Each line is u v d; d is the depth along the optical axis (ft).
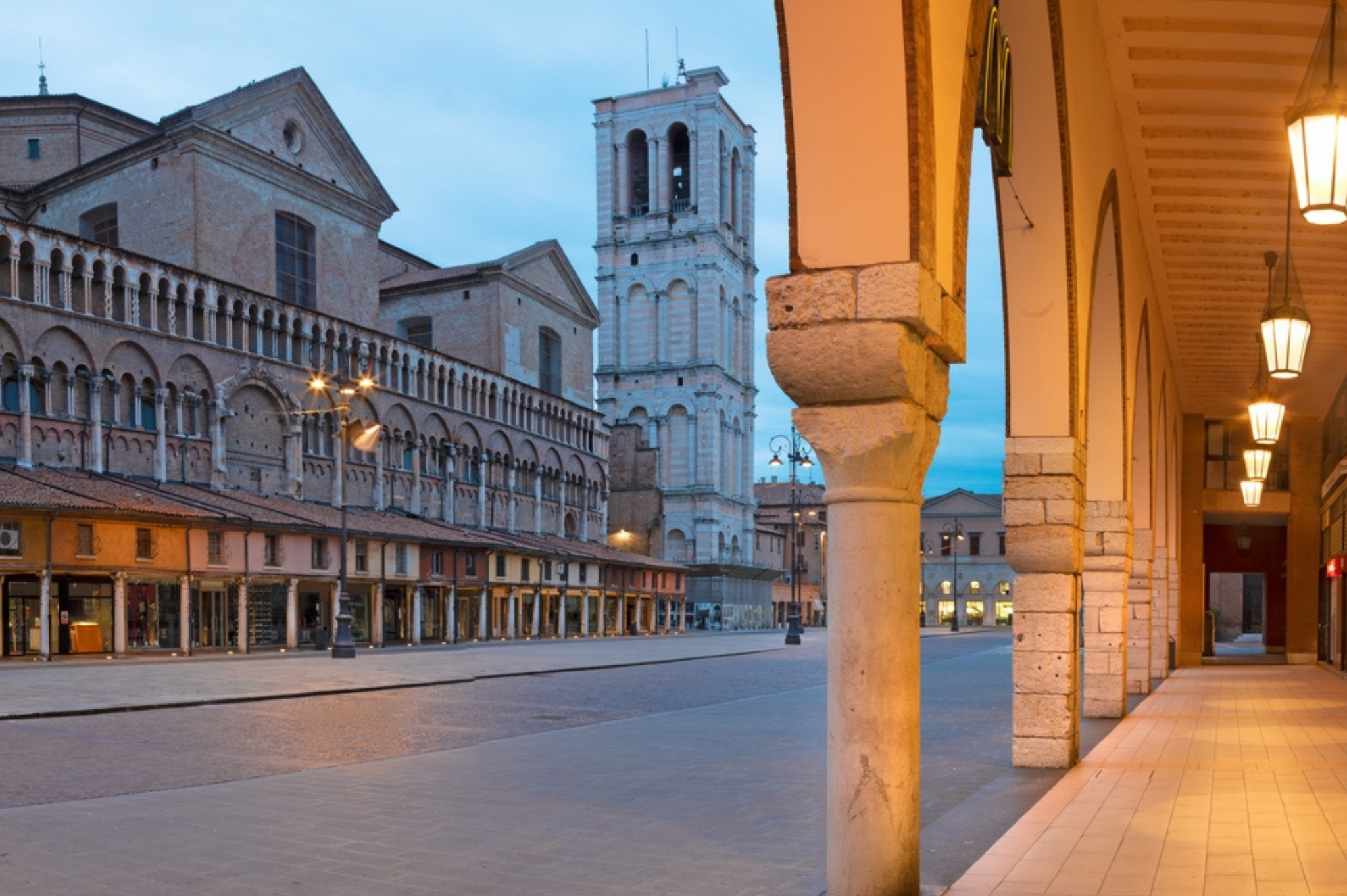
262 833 30.17
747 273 343.26
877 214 21.09
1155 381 76.74
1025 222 38.45
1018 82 35.19
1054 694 41.75
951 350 22.66
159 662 119.14
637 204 329.93
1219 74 45.70
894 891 21.26
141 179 174.19
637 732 55.36
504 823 31.50
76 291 143.13
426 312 248.93
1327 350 90.84
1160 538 91.30
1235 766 41.16
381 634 168.76
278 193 185.37
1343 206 25.38
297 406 173.27
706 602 311.47
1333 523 111.86
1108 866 25.02
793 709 68.03
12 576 123.75
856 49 20.88
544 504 246.47
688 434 317.22
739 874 25.52
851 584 21.71
